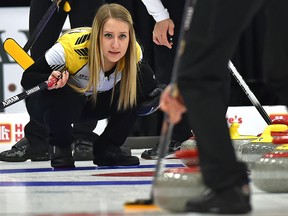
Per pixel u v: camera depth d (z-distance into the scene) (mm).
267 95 16188
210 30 5148
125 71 10258
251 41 16875
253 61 16891
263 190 6910
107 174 9594
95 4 12305
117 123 10859
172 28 11500
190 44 5227
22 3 16281
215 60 5172
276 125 8789
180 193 5523
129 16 9969
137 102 10750
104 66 10070
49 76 9969
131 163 11102
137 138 16344
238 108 15062
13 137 14695
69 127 10500
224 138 5168
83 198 6801
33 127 12789
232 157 5184
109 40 9828
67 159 10867
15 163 12453
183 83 5207
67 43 10008
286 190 6848
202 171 5246
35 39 12055
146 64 10641
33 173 10102
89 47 9977
